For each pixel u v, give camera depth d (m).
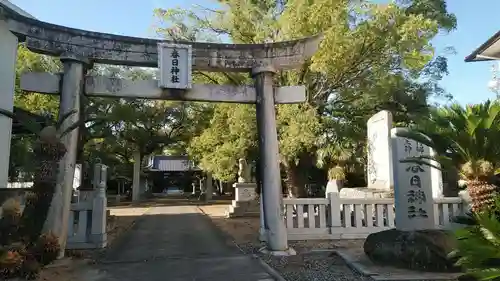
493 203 6.18
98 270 7.35
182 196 39.41
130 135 28.14
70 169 8.00
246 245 10.00
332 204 10.68
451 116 6.97
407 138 7.92
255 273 7.12
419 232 7.28
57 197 7.79
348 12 12.31
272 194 8.83
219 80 17.09
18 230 6.68
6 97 10.00
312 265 7.69
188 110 27.39
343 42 11.49
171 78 8.65
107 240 10.61
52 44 8.23
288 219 10.52
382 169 12.98
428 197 8.02
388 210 10.88
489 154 6.54
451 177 13.13
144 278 6.79
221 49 9.09
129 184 37.12
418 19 12.36
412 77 15.80
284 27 12.41
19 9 10.01
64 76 8.28
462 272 6.67
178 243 10.39
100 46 8.47
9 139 10.16
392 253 7.18
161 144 30.92
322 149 15.92
